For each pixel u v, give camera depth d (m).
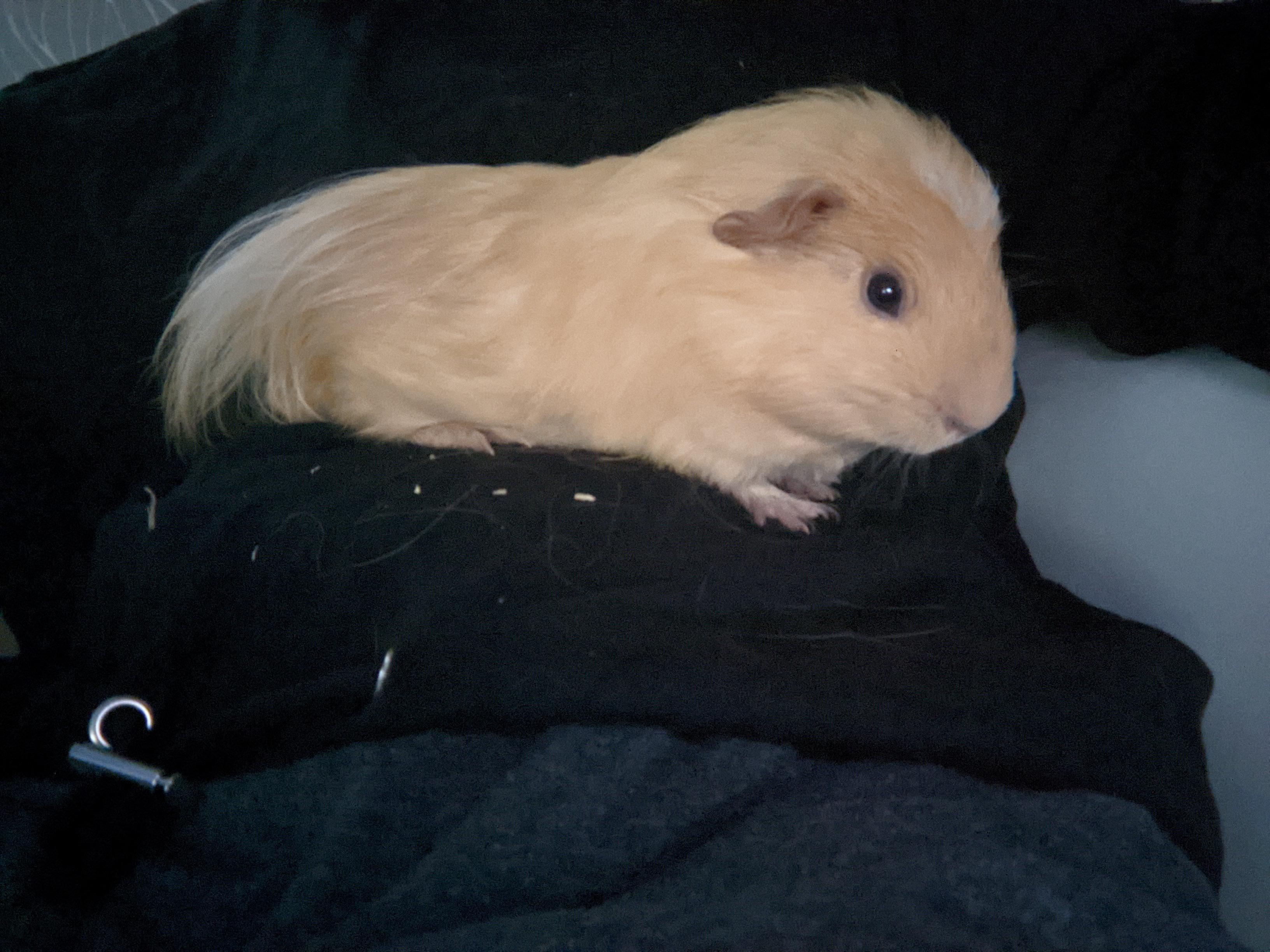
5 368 0.28
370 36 0.30
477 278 0.26
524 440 0.27
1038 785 0.20
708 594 0.22
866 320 0.23
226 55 0.30
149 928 0.18
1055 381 0.33
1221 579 0.28
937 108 0.31
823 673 0.20
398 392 0.27
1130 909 0.16
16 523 0.28
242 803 0.19
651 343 0.24
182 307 0.27
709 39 0.30
